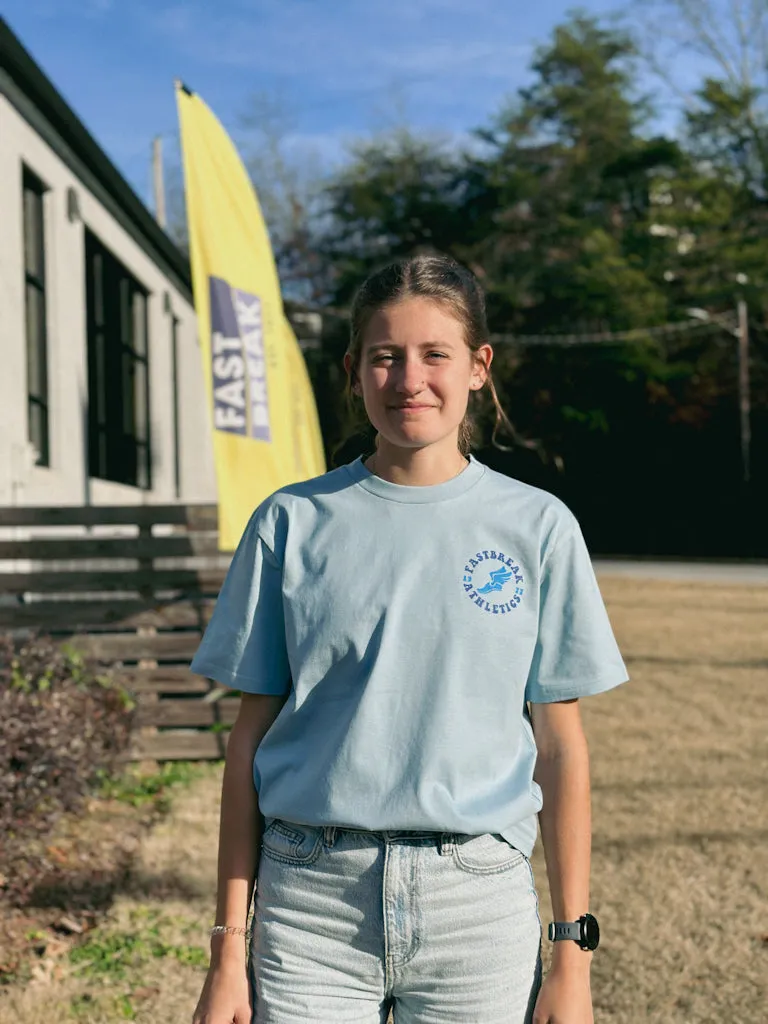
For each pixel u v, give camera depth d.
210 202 7.10
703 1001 3.41
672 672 9.31
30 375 8.12
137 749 6.22
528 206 36.81
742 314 31.05
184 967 3.65
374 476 1.87
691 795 5.54
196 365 15.27
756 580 19.48
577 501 33.31
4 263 7.04
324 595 1.80
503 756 1.76
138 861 4.63
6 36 6.36
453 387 1.83
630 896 4.23
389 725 1.74
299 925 1.73
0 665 4.80
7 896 4.03
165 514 6.36
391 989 1.74
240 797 1.86
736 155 36.47
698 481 31.17
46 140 8.08
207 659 1.89
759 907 4.11
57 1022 3.24
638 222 35.22
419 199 37.53
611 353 33.22
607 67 37.50
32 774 4.12
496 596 1.79
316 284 39.97
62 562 8.12
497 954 1.71
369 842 1.71
